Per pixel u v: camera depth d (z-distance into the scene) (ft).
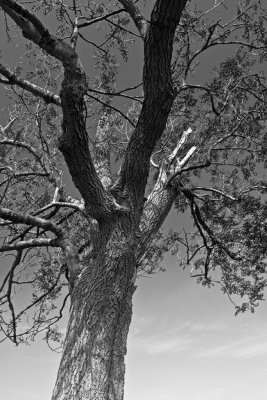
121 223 20.61
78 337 18.63
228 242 35.70
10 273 28.30
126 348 19.44
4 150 30.09
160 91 18.61
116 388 17.94
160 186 27.37
